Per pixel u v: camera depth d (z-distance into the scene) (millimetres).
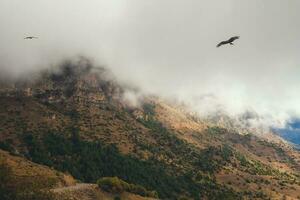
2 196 120750
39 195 126625
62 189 195250
